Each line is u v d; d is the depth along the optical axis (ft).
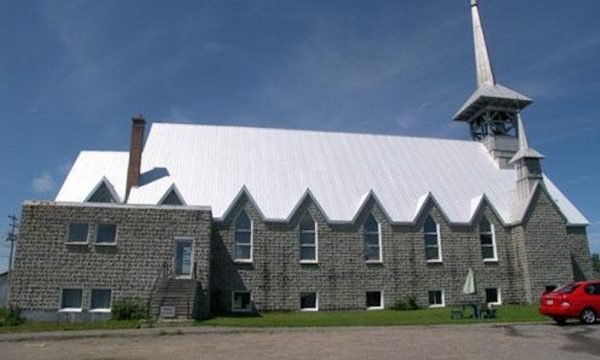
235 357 52.85
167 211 107.24
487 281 129.18
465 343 60.95
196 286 98.73
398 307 121.70
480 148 161.07
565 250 131.44
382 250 125.39
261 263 118.93
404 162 147.84
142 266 103.71
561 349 55.31
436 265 127.34
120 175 130.31
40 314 98.89
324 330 77.15
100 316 100.12
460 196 139.44
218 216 119.75
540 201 133.28
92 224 104.06
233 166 134.21
